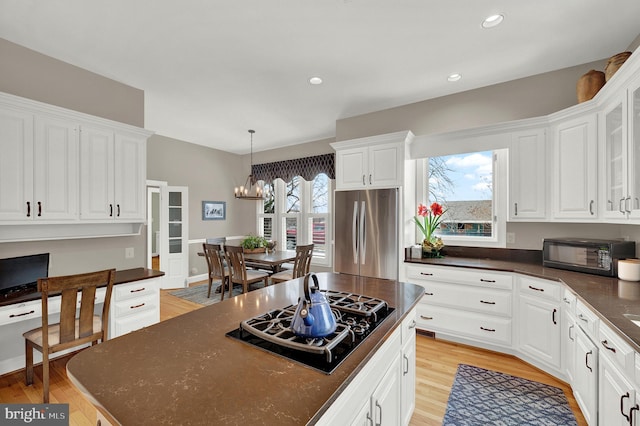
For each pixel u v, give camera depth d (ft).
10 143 7.13
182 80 9.81
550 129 8.88
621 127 6.50
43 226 8.30
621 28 7.23
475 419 6.25
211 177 19.90
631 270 6.93
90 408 6.57
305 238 18.71
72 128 8.20
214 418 2.34
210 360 3.31
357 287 6.55
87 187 8.47
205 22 6.96
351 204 11.85
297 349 3.38
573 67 9.09
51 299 7.36
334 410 2.87
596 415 5.36
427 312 10.20
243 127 15.23
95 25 7.03
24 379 7.64
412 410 5.79
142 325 8.96
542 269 8.65
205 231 19.52
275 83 10.11
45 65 8.27
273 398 2.60
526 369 8.20
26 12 6.54
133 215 9.57
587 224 9.03
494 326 9.04
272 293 6.06
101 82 9.43
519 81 9.87
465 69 9.26
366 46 7.98
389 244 10.94
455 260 10.45
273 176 19.74
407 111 12.01
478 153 11.14
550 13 6.70
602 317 4.79
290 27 7.17
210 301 14.79
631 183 6.02
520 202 9.37
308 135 16.88
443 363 8.57
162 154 17.17
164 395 2.65
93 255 9.36
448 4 6.41
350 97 11.33
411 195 11.85
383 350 4.15
